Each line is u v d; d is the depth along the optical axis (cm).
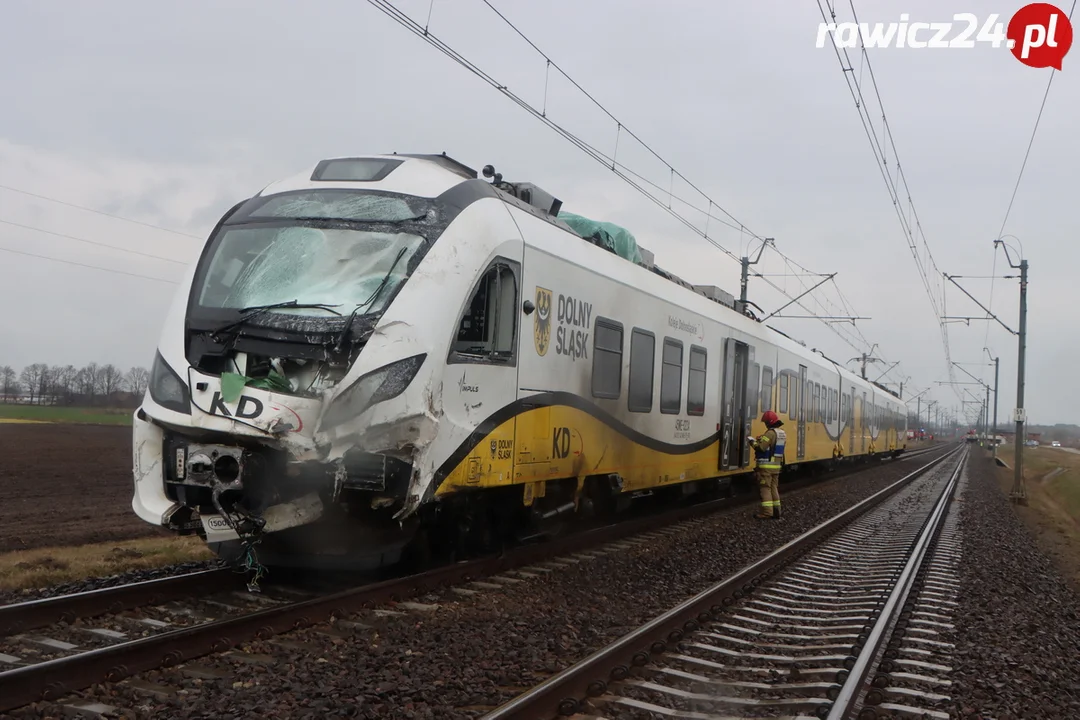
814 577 1072
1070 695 638
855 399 3409
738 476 1994
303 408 704
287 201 842
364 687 530
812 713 539
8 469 2133
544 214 1038
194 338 748
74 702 487
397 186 838
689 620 752
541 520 1060
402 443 735
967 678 635
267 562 826
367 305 743
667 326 1338
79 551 1022
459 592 821
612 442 1146
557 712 515
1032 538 1844
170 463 733
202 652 580
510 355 883
